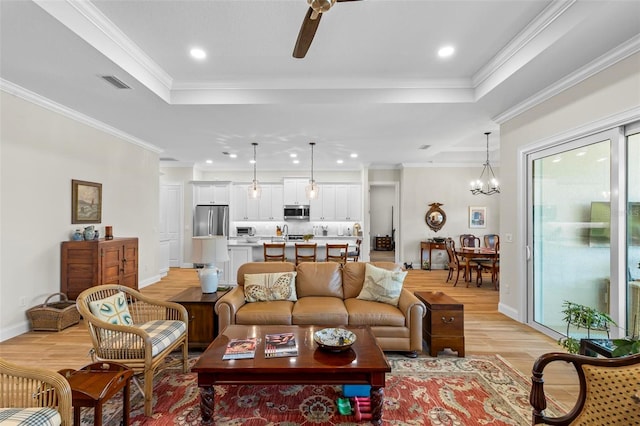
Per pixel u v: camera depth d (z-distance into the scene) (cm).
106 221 490
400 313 305
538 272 377
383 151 671
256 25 264
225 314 297
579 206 316
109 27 262
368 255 836
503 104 382
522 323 394
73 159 423
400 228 850
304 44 205
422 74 360
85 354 302
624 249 270
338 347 212
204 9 243
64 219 408
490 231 827
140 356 215
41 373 152
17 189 346
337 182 878
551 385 250
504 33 278
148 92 343
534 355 307
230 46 297
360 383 198
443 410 218
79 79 313
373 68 344
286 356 207
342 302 338
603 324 271
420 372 272
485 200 828
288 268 366
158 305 276
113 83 321
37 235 371
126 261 464
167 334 241
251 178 913
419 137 546
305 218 873
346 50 305
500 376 265
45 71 296
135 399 231
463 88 373
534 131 367
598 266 295
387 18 254
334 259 573
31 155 362
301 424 203
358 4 236
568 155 329
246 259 588
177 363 288
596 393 133
